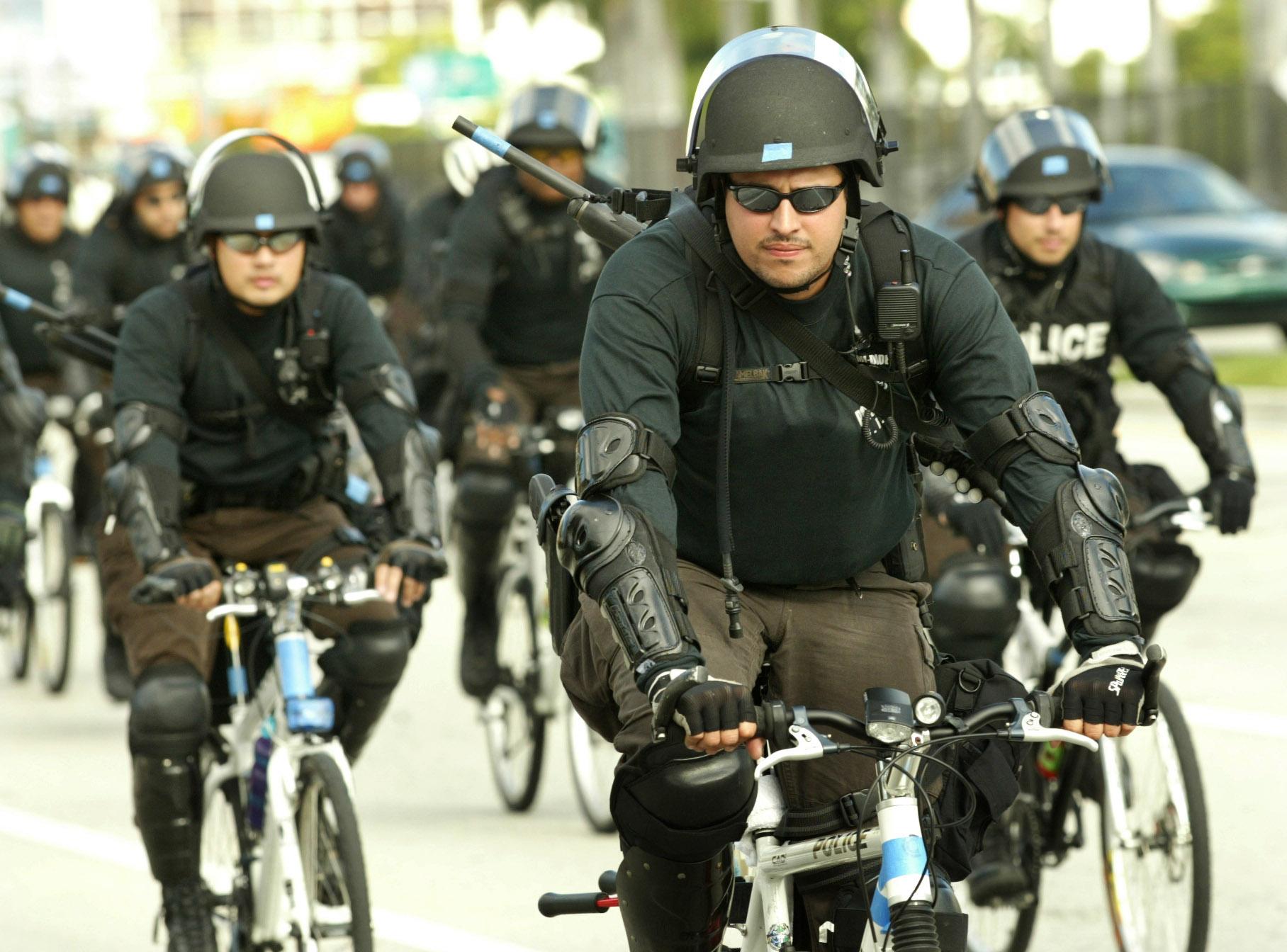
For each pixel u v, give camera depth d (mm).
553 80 20266
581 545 8828
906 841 8688
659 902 9555
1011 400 9352
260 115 150875
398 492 13594
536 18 139500
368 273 36781
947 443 9836
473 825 19047
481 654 19922
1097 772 14148
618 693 9539
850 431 9641
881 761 8750
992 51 148000
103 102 140750
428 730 23312
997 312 9492
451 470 21250
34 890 17062
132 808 19875
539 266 20031
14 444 24062
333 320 14062
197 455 14297
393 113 160250
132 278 24531
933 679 10156
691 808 9070
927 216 54094
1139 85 156750
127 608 14000
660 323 9320
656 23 133750
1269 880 16109
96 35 137500
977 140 88125
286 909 12820
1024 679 14922
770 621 10148
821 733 9875
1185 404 15219
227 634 13484
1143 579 14578
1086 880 16797
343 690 13875
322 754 12547
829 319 9508
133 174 24359
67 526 26203
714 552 10008
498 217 19812
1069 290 15430
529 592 19344
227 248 13555
